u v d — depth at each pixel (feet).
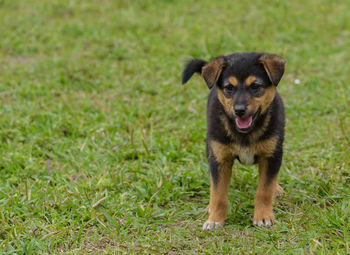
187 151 29.27
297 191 24.57
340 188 24.03
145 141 30.58
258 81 21.29
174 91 37.93
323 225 20.39
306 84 39.83
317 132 31.58
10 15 54.54
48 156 29.07
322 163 26.91
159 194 24.18
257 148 21.65
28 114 33.58
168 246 19.76
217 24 52.42
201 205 23.73
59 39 48.78
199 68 24.41
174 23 52.85
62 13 55.57
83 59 44.11
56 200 23.29
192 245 19.89
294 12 56.34
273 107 22.06
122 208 23.00
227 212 22.59
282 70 21.40
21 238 20.27
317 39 49.98
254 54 21.95
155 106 35.68
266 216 21.67
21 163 27.45
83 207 22.56
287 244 19.48
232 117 21.42
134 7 57.77
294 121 33.50
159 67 42.73
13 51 46.39
